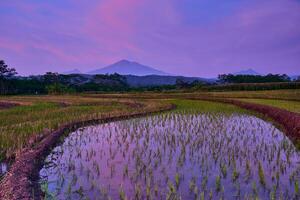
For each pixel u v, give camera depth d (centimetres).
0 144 1284
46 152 1227
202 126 1898
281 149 1238
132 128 1880
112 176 919
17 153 1136
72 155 1203
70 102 4391
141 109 3017
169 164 1030
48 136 1479
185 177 894
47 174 964
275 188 792
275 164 1018
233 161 1038
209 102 4362
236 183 838
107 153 1219
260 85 8344
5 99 5484
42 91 11656
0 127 1766
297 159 1087
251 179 870
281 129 1761
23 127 1755
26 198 737
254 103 3175
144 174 921
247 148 1257
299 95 4362
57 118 2261
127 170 962
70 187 837
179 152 1200
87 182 873
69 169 1008
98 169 975
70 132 1769
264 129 1781
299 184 825
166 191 787
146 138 1518
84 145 1391
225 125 1934
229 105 3694
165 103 3897
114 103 4228
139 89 11325
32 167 994
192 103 4147
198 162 1048
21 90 11250
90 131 1802
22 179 856
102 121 2255
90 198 760
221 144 1339
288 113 1948
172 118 2370
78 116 2380
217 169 967
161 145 1341
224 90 8644
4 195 750
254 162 1042
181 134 1608
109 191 799
